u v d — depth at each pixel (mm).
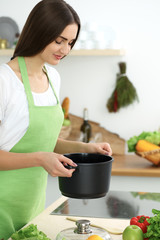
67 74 3281
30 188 1531
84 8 3203
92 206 1585
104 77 3234
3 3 3271
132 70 3195
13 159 1304
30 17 1365
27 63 1496
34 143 1494
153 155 2709
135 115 3207
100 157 1293
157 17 3133
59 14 1291
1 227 1497
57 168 1168
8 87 1428
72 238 1164
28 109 1457
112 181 2695
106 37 3195
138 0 3141
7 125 1435
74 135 3268
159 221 1157
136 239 1177
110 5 3172
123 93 3109
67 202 1640
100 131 3236
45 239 1169
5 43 3186
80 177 1146
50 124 1521
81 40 3027
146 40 3162
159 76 3168
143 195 1762
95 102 3260
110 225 1361
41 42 1353
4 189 1479
